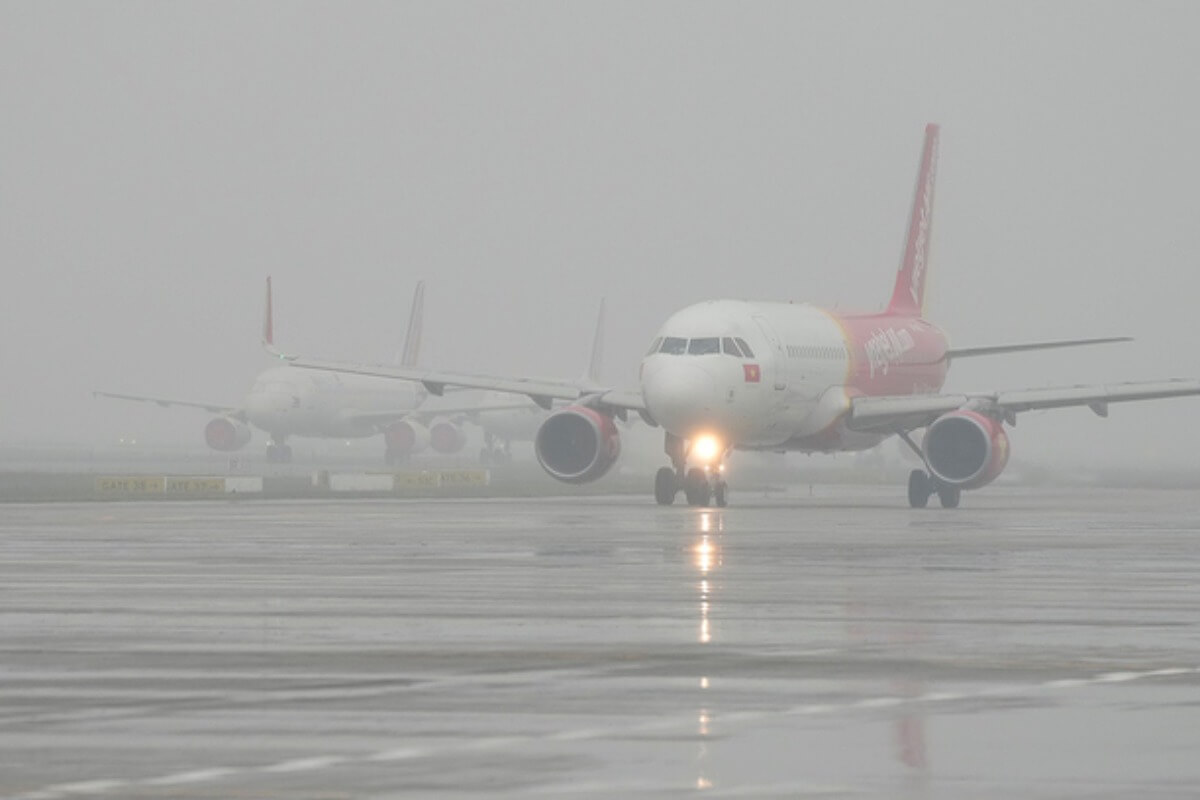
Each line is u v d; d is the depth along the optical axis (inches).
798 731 2192.4
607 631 3235.7
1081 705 2386.8
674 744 2107.5
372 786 1876.2
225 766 1982.0
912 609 3639.3
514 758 2026.3
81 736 2162.9
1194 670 2726.4
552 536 6127.0
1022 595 3944.4
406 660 2837.1
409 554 5201.8
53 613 3531.0
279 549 5428.2
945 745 2101.4
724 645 3034.0
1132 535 6358.3
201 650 2957.7
